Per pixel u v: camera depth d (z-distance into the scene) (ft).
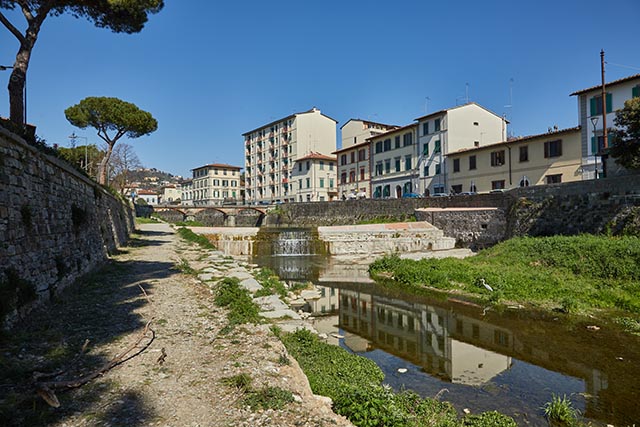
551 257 61.21
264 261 96.68
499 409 23.25
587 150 107.76
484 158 138.92
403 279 66.69
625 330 38.40
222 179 364.17
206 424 15.29
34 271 31.45
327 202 177.06
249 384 18.79
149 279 46.75
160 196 453.99
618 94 100.17
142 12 60.13
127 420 15.26
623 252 54.75
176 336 26.20
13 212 28.68
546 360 31.35
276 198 292.20
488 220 104.99
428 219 120.57
